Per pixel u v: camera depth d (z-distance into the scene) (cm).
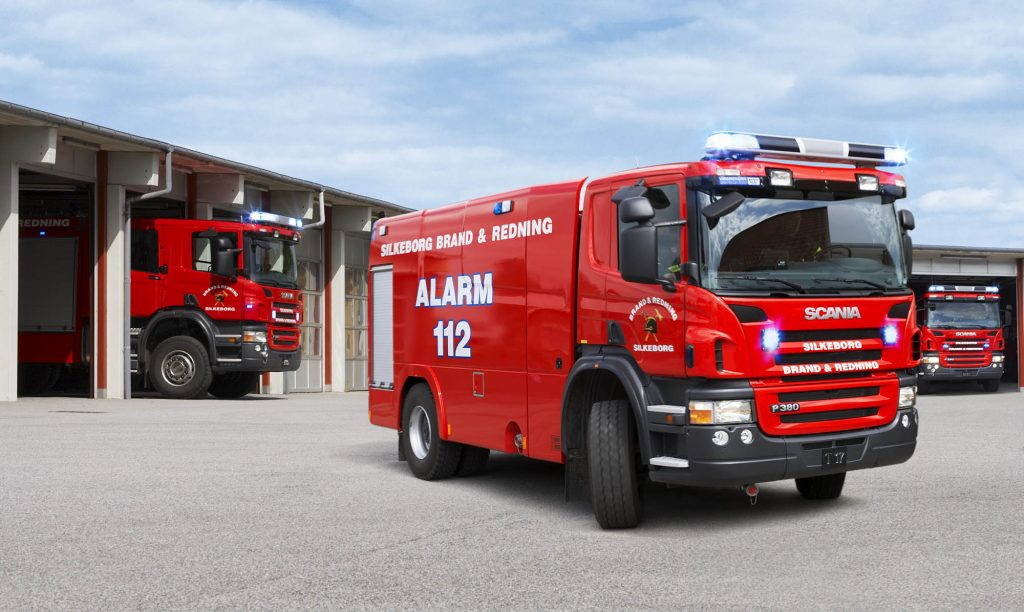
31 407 1900
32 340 2283
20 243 2294
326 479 1023
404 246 1098
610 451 756
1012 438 1408
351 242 3291
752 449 708
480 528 772
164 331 2264
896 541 705
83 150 2208
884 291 771
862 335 758
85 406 1959
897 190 787
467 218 980
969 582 588
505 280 912
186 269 2203
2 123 1931
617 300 772
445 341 1010
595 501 761
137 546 700
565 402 815
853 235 771
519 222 895
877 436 759
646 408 742
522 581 604
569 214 833
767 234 735
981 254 3544
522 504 884
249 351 2191
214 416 1759
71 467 1080
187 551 686
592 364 788
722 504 872
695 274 712
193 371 2197
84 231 2277
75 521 788
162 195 2342
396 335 1106
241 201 2514
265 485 977
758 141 738
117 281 2248
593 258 802
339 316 3142
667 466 720
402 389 1088
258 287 2192
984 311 2859
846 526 762
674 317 723
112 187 2245
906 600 550
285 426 1573
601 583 597
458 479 1041
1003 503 858
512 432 913
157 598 568
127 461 1131
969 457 1177
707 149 732
